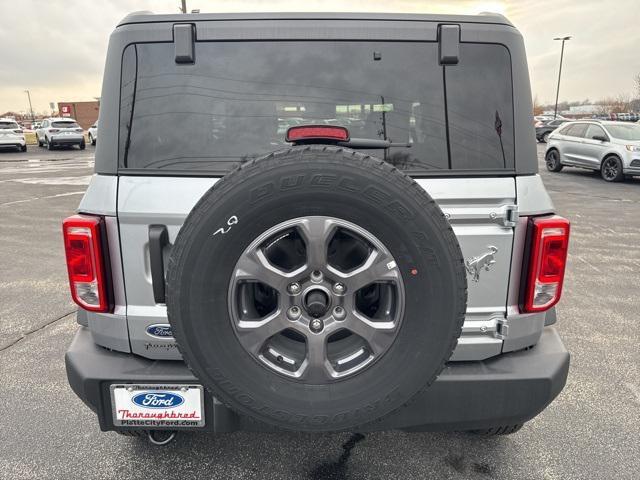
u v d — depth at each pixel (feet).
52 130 90.53
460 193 6.34
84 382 6.52
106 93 6.50
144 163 6.45
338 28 6.45
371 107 6.59
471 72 6.54
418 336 5.60
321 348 5.71
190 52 6.37
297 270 5.59
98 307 6.57
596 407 10.03
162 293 6.43
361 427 6.35
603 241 24.45
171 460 8.34
